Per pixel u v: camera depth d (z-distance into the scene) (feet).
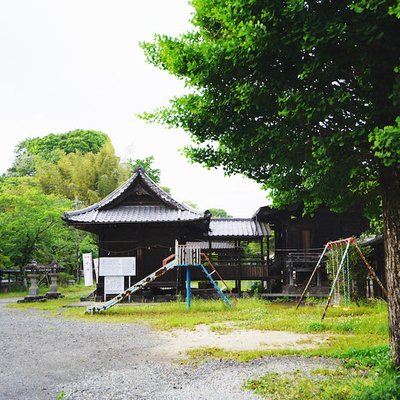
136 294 80.18
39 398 22.27
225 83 24.23
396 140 17.17
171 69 26.43
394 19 19.10
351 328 40.91
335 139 20.85
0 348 36.76
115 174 175.63
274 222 104.47
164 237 83.56
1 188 155.22
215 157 28.91
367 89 22.58
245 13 20.77
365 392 19.34
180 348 34.94
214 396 21.63
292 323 45.55
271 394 21.53
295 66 22.12
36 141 252.42
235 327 45.60
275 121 24.30
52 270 99.19
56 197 134.72
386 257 23.13
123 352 34.12
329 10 20.83
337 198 28.81
